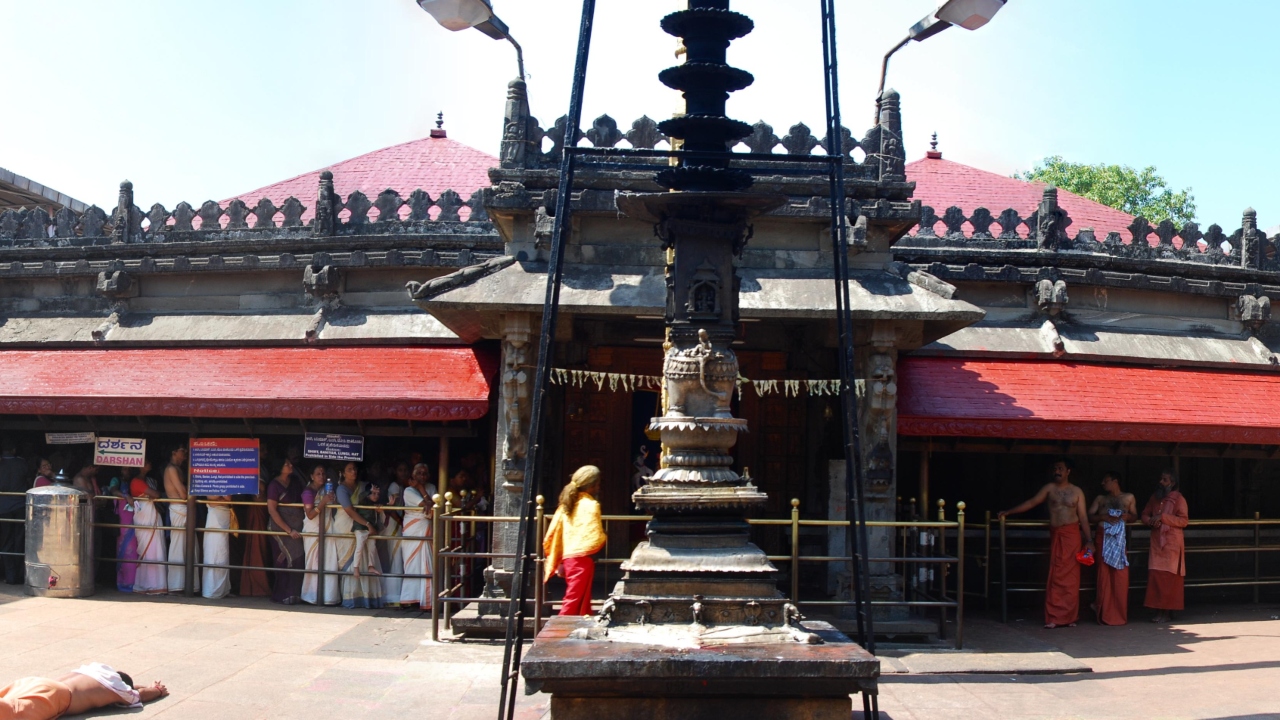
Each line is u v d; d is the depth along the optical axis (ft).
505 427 36.58
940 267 47.88
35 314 51.88
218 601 42.60
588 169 37.83
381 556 42.63
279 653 32.83
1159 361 48.29
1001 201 61.72
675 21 22.36
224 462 43.55
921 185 63.10
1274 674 31.86
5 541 46.62
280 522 42.29
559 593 39.58
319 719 25.71
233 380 44.09
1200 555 47.80
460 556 34.71
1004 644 35.81
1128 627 40.86
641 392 46.37
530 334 36.29
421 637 35.45
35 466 50.37
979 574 46.52
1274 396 47.29
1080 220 60.39
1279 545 48.65
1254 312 50.39
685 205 21.44
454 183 59.98
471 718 25.64
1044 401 43.24
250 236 49.42
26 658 31.76
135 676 29.73
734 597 20.40
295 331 47.55
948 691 29.37
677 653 18.63
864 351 37.27
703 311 21.72
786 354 43.96
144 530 44.11
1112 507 41.88
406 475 43.73
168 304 50.42
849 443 22.91
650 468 44.75
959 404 42.09
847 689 18.72
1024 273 48.44
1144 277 49.62
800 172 25.29
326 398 41.50
